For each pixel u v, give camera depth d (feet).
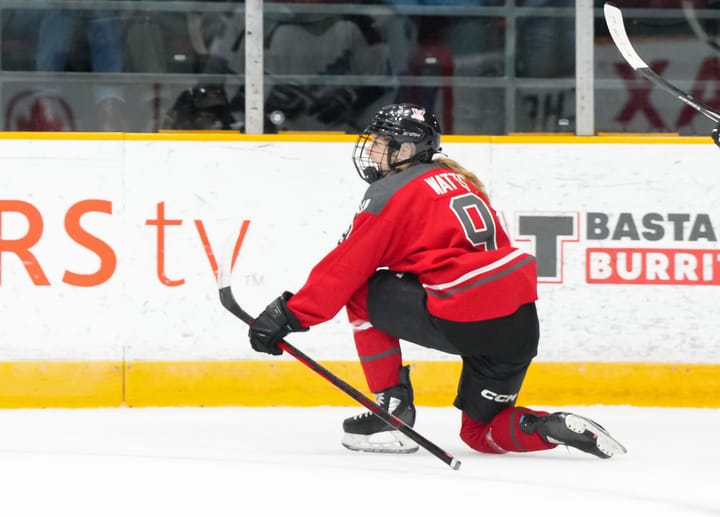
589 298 43.68
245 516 21.75
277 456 30.04
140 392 42.70
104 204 42.98
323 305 28.84
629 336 43.62
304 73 48.93
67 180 42.86
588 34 45.21
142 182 43.11
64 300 42.68
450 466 27.35
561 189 43.83
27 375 42.47
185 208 43.27
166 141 43.19
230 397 42.78
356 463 28.76
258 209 43.47
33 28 47.80
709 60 49.93
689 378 43.50
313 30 48.70
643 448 32.19
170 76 48.29
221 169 43.39
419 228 29.37
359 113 49.16
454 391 43.06
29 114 48.21
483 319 28.76
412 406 31.04
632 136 44.06
